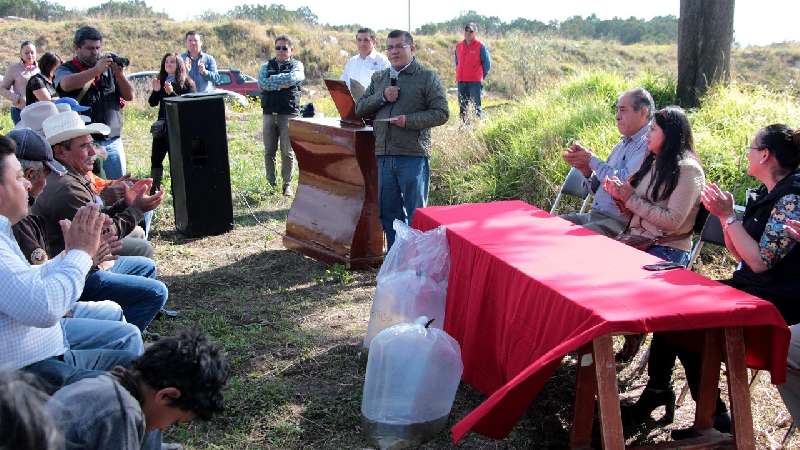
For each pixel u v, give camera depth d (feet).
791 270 12.00
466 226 14.97
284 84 29.43
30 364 9.38
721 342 11.16
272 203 29.66
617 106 16.63
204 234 25.14
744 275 12.58
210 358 7.64
